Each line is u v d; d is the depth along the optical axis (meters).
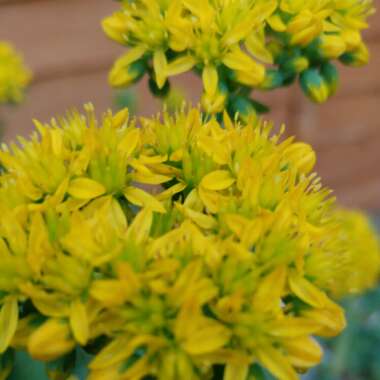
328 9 0.20
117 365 0.16
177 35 0.20
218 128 0.19
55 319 0.16
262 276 0.17
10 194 0.18
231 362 0.16
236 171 0.18
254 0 0.20
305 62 0.20
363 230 0.30
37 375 0.23
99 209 0.17
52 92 0.41
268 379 0.19
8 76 0.30
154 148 0.18
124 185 0.18
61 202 0.18
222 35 0.20
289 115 0.49
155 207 0.17
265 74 0.20
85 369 0.20
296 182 0.19
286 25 0.20
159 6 0.20
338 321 0.17
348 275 0.27
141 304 0.16
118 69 0.20
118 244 0.16
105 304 0.16
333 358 0.37
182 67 0.20
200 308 0.16
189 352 0.16
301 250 0.17
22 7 0.40
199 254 0.17
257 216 0.17
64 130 0.19
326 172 0.52
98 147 0.18
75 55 0.42
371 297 0.38
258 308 0.16
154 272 0.16
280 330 0.17
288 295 0.17
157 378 0.16
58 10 0.41
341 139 0.51
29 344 0.16
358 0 0.20
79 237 0.17
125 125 0.19
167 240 0.17
